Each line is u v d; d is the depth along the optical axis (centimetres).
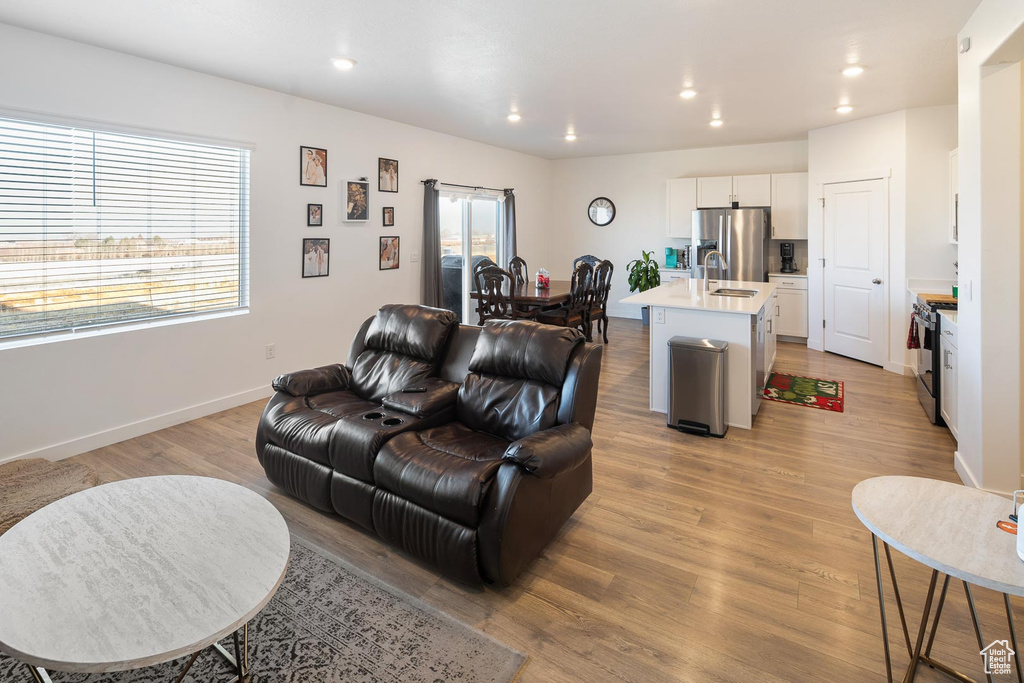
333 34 321
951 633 184
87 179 340
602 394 475
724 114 540
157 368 382
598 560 231
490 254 764
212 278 418
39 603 138
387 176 561
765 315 449
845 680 166
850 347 590
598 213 866
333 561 231
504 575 202
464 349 309
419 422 265
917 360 459
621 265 862
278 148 450
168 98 373
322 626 192
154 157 373
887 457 333
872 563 226
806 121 572
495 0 278
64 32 312
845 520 260
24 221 315
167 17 294
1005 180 263
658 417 415
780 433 377
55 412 331
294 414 283
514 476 203
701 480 306
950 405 353
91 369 346
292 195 465
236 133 418
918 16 302
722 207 733
